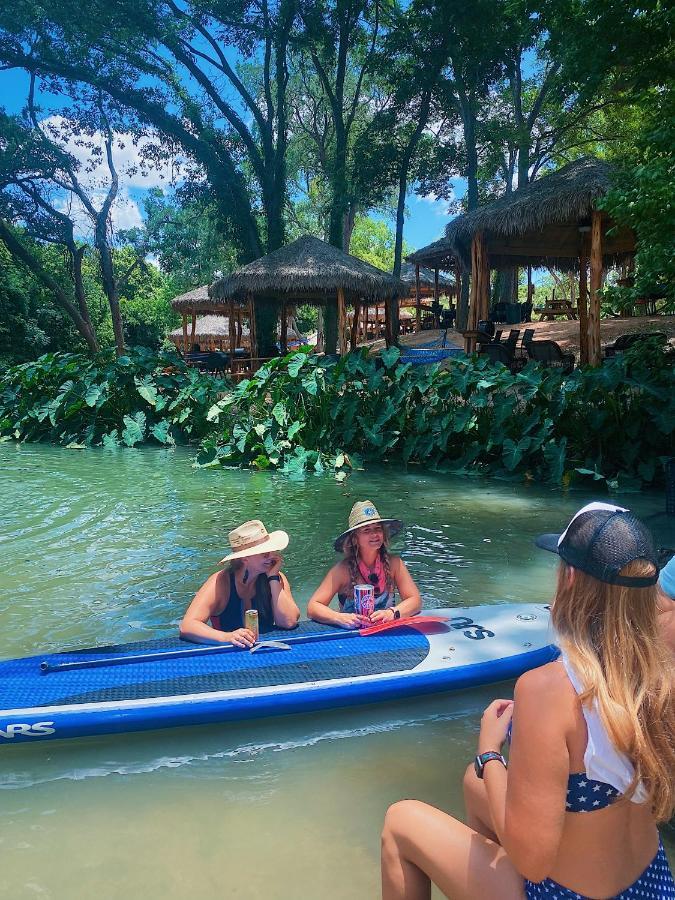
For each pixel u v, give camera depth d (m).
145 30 26.98
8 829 2.85
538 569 6.39
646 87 11.70
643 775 1.55
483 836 1.93
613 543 1.57
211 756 3.41
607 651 1.56
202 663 3.96
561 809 1.57
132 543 7.28
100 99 28.91
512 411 11.72
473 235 16.66
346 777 3.22
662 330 18.50
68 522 8.20
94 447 15.92
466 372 12.50
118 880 2.55
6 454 14.56
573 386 11.09
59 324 38.97
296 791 3.11
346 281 20.81
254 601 4.39
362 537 4.55
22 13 25.94
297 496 9.85
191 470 12.36
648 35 11.32
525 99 32.22
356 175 28.52
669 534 7.61
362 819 2.91
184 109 28.16
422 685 3.90
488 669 4.02
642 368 10.94
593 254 14.47
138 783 3.18
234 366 22.52
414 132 28.44
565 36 12.56
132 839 2.78
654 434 10.67
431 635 4.38
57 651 4.61
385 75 28.97
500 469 11.55
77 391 16.67
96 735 3.52
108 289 32.47
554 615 1.68
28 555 6.85
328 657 4.05
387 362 13.46
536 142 29.25
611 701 1.52
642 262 9.38
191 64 28.11
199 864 2.63
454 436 12.48
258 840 2.77
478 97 29.06
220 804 3.02
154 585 5.96
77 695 3.61
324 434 13.19
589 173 14.41
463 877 1.79
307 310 60.56
